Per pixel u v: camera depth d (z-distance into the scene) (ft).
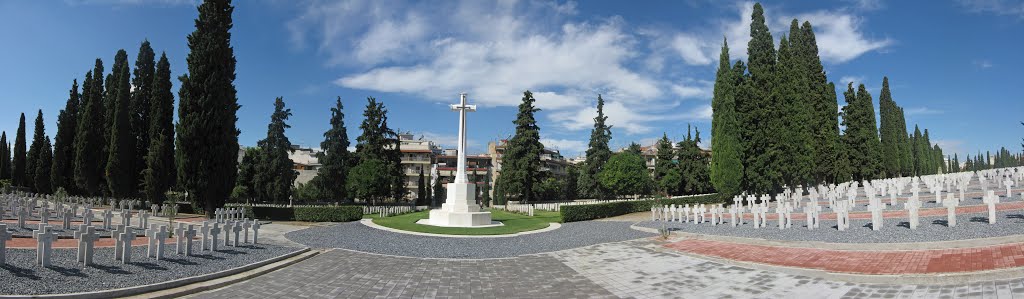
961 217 62.90
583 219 119.65
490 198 309.22
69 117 164.14
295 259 53.36
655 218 102.63
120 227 45.60
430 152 319.88
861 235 55.98
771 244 57.93
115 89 150.00
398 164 230.07
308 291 40.04
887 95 216.33
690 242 64.23
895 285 36.35
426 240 76.23
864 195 118.52
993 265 37.45
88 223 73.46
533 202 237.66
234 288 40.37
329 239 73.31
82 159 145.07
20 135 202.28
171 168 131.13
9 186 187.42
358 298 38.14
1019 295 30.71
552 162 352.90
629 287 41.11
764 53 137.28
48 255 39.14
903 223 62.64
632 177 220.02
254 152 220.64
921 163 287.28
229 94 113.09
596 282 43.27
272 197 206.08
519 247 66.95
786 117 137.59
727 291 38.34
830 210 90.02
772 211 99.60
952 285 34.86
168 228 74.13
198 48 109.70
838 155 162.71
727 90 133.18
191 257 48.67
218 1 112.16
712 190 245.45
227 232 57.36
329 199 226.99
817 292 36.40
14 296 31.14
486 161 349.61
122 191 136.36
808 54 163.63
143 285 36.50
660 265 49.62
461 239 78.64
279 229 88.53
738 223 82.89
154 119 130.31
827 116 159.33
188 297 36.83
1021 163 409.28
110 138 146.30
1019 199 78.59
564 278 45.21
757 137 132.98
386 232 87.25
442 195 269.85
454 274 47.60
